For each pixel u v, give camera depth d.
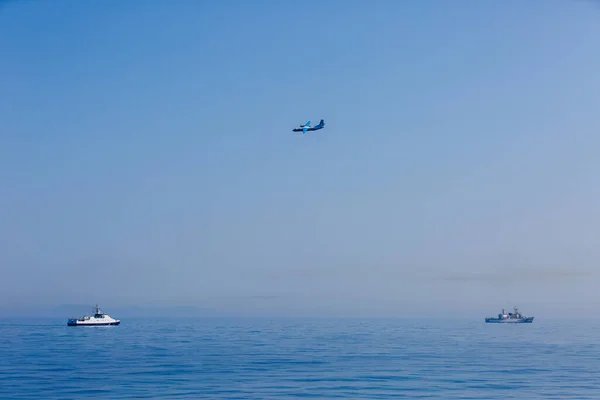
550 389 97.00
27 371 118.25
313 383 102.88
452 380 106.38
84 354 154.75
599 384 102.12
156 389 96.56
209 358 144.62
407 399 88.38
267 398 89.12
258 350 170.50
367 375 112.62
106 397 89.62
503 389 96.94
